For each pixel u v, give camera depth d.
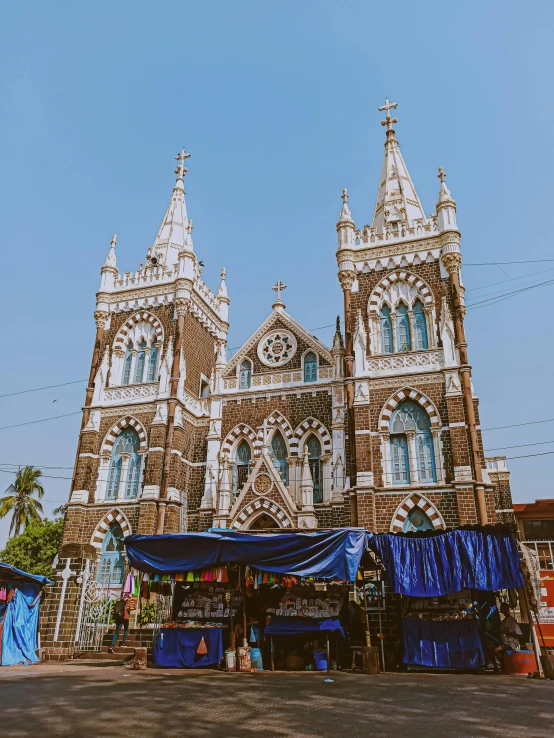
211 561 22.81
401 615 23.28
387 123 48.69
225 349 46.31
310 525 34.06
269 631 22.05
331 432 37.12
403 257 37.81
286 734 10.97
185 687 16.95
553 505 43.09
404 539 22.77
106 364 43.03
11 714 12.66
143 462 39.31
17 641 25.67
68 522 38.06
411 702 14.40
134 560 23.92
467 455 31.59
